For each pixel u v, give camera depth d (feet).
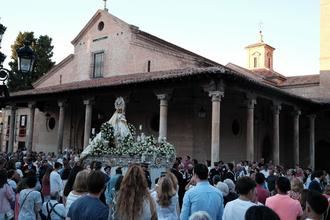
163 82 73.77
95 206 15.53
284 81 126.82
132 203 16.06
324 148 114.52
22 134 128.88
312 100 96.07
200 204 19.61
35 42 168.86
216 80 67.77
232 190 26.66
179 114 87.81
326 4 116.88
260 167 62.13
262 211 9.99
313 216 14.43
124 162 53.67
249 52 159.22
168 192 20.63
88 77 106.52
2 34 39.83
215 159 66.28
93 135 85.46
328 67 114.32
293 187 24.86
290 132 113.50
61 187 30.60
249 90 75.10
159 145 57.00
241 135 95.40
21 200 24.34
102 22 106.32
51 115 116.57
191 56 87.10
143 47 96.07
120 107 61.67
